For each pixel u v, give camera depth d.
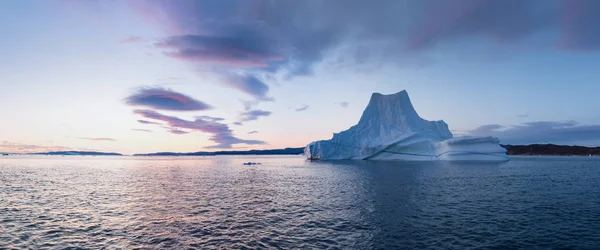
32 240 16.30
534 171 56.44
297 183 40.12
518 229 17.95
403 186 35.59
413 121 102.81
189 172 61.75
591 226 18.55
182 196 29.86
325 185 37.62
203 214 21.97
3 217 21.11
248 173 57.88
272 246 15.27
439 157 88.44
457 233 17.20
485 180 41.25
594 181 40.81
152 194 31.25
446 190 32.41
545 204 24.94
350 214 21.75
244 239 16.36
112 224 19.33
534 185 36.38
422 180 41.31
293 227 18.55
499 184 37.16
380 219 20.30
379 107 107.19
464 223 19.23
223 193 31.70
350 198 28.08
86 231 17.86
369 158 100.31
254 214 21.91
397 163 81.56
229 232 17.61
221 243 15.77
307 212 22.45
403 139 93.12
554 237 16.53
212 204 25.62
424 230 17.78
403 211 22.55
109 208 24.12
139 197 29.33
